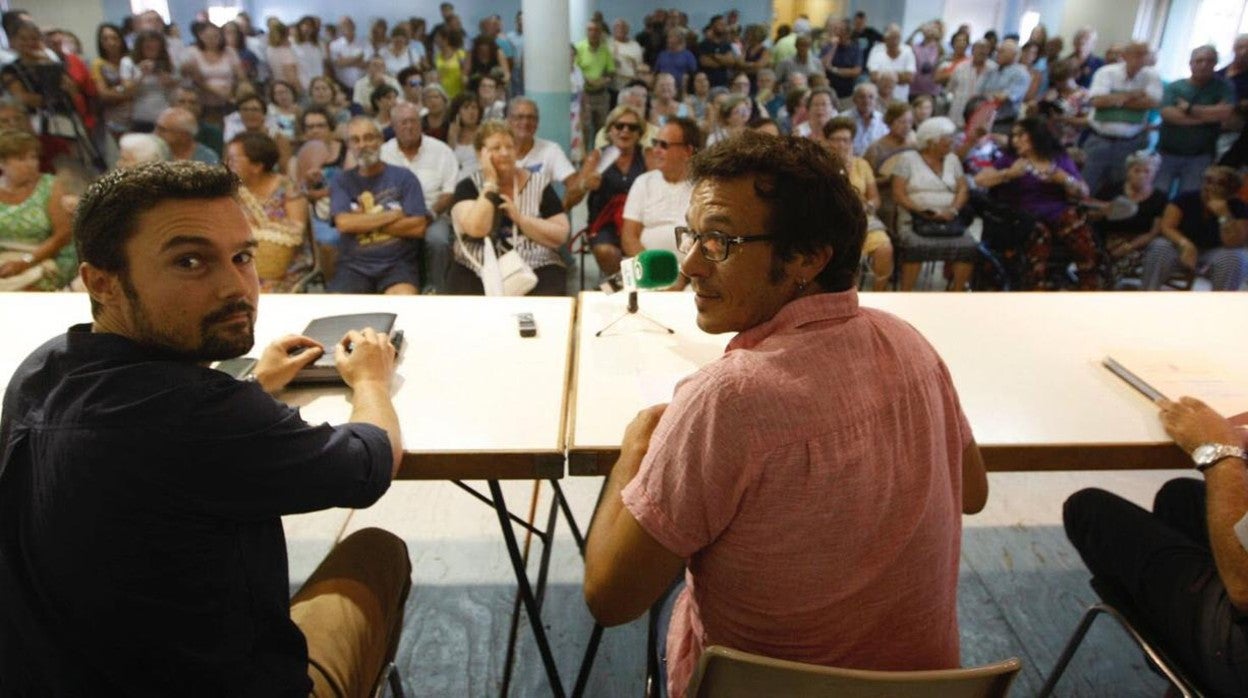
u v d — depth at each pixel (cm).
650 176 291
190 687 81
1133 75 471
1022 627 175
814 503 70
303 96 619
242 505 78
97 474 71
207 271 77
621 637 171
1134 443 120
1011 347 157
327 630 103
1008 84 643
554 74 481
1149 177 372
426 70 662
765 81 607
